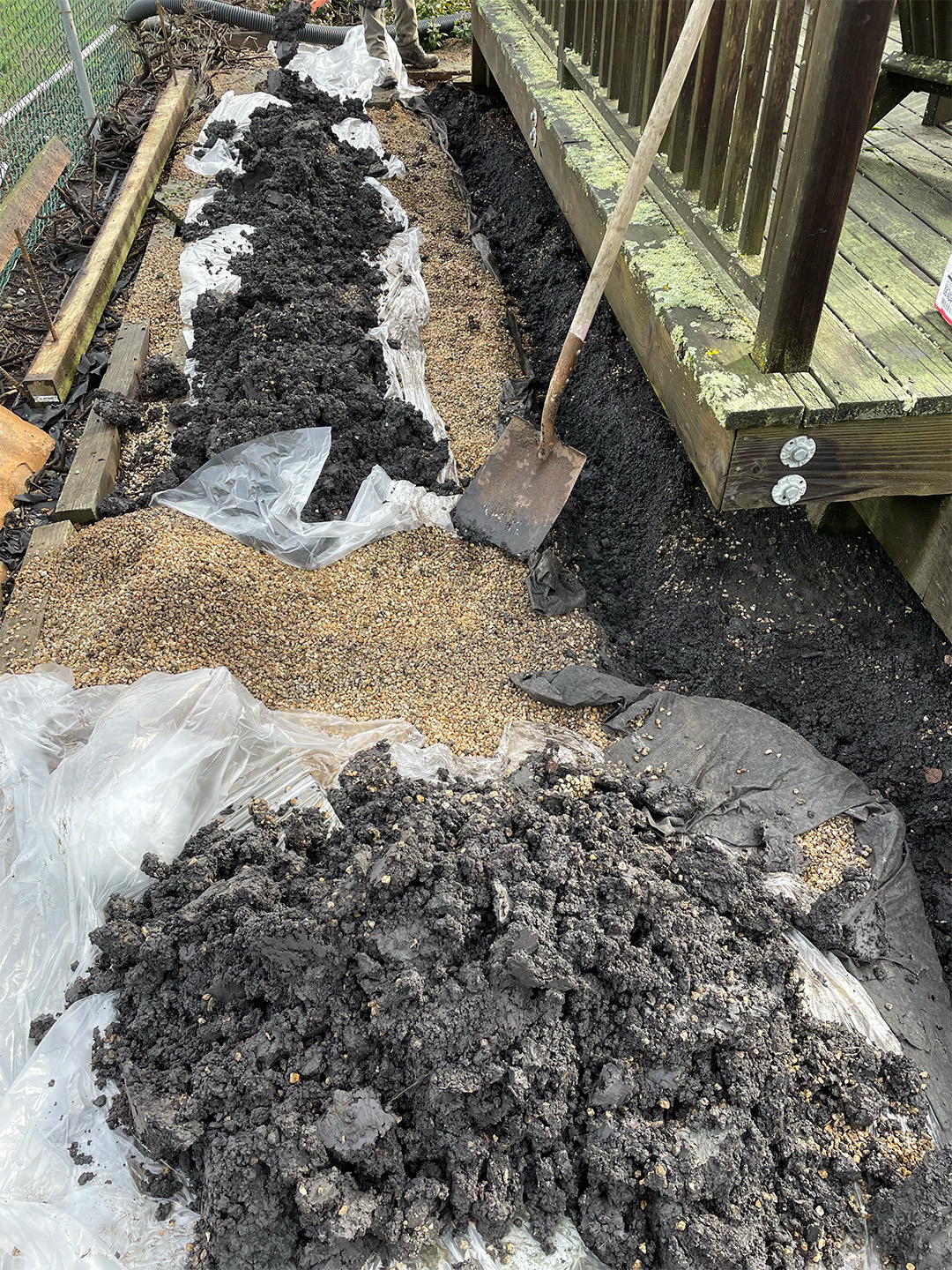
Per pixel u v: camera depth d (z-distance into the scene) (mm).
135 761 2432
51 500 3660
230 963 2043
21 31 5488
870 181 3125
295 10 6824
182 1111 1859
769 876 2492
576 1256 1820
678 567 3430
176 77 6645
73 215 5395
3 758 2566
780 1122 1952
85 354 4414
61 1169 1886
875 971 2363
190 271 4520
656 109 2426
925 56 3008
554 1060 1908
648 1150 1841
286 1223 1776
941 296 2381
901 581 3102
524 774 2568
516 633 3301
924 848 2777
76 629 3066
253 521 3418
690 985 2041
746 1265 1754
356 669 3092
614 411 4074
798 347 2240
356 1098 1832
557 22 4328
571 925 2053
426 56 7301
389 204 5238
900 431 2303
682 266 2742
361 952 1978
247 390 3793
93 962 2193
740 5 2373
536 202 5469
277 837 2344
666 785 2650
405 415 3854
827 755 2982
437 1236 1810
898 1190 1904
